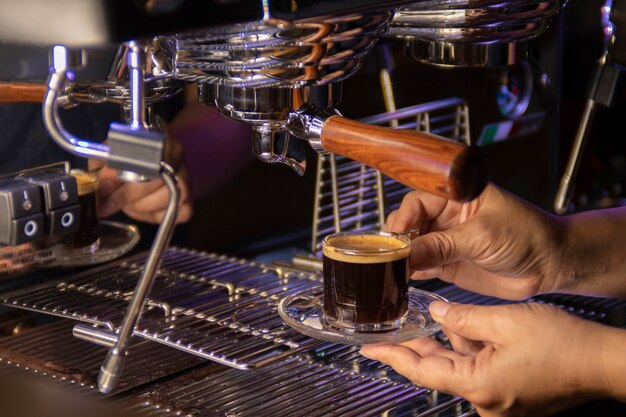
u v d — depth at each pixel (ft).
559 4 3.55
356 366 3.27
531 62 5.00
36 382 3.05
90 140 3.60
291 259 4.40
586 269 3.78
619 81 4.28
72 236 3.60
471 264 3.84
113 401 2.96
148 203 3.85
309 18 2.58
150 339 3.19
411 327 3.26
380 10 2.81
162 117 3.87
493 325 3.07
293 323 3.20
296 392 3.04
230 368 3.22
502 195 3.64
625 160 5.70
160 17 2.38
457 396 3.09
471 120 4.84
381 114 4.45
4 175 3.35
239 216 4.19
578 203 5.51
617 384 2.95
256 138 3.05
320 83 2.91
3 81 3.00
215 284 3.81
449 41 3.67
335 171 4.36
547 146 5.22
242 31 2.64
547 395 3.04
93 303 3.52
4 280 3.41
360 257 3.16
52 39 2.43
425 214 3.78
